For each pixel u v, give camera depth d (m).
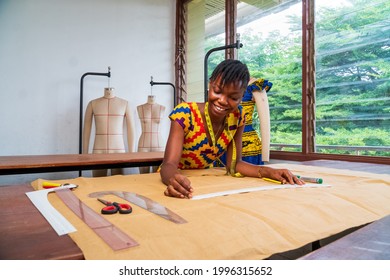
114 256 0.47
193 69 3.88
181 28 4.04
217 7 3.49
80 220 0.62
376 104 2.07
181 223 0.60
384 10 2.02
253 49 2.99
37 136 3.28
